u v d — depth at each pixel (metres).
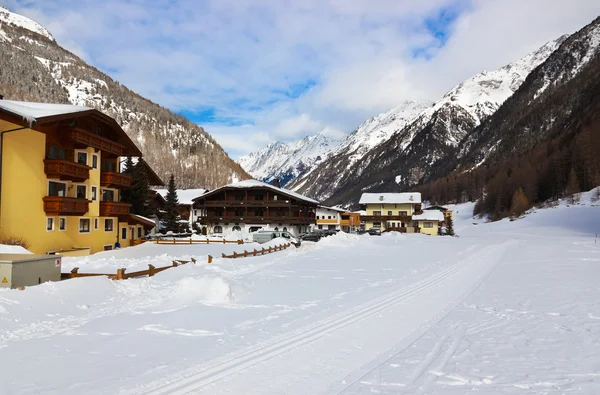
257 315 13.10
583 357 8.85
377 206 104.62
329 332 10.97
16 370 8.23
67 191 34.38
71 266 26.33
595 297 15.48
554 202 114.06
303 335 10.70
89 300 14.78
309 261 30.11
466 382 7.52
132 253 36.75
